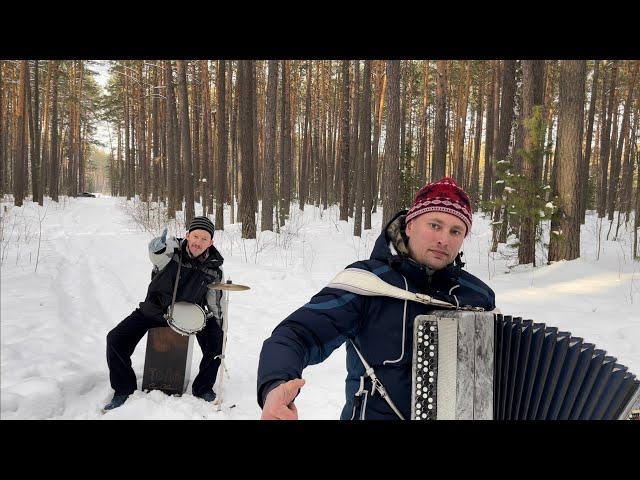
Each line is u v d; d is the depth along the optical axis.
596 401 1.77
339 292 1.74
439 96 16.47
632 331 6.42
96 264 11.82
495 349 1.71
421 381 1.61
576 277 10.16
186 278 4.64
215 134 35.50
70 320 6.70
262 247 15.23
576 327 6.83
